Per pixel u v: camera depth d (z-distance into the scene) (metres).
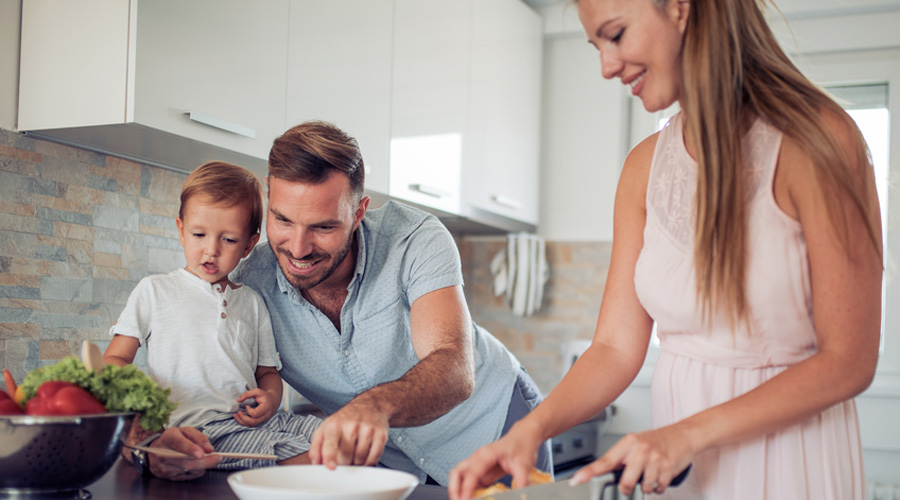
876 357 0.86
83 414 0.90
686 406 0.95
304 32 2.09
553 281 3.46
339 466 0.95
